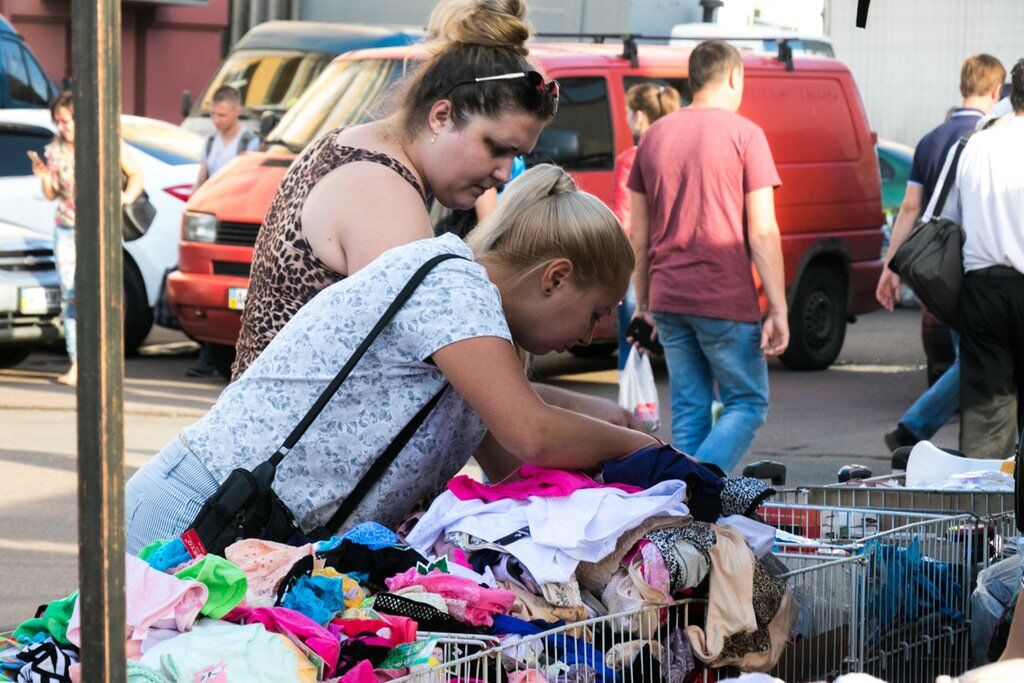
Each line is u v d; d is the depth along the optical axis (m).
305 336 3.73
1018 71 8.86
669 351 9.09
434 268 3.65
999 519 5.04
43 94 18.22
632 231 9.23
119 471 2.12
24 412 12.61
